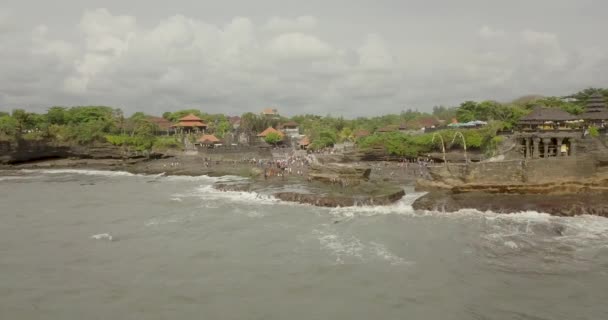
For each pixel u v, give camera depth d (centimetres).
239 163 10025
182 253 3250
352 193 5250
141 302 2405
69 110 15525
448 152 9300
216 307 2330
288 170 8038
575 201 4247
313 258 3078
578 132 5381
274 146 15038
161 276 2786
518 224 3831
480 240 3406
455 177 5194
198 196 5869
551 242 3309
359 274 2758
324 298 2419
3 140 10606
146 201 5509
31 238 3719
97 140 11875
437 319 2141
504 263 2891
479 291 2459
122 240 3628
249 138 15062
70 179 8350
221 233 3806
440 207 4481
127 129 14050
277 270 2856
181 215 4588
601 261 2880
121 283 2680
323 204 4959
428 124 14062
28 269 2942
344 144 13425
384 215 4403
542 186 4644
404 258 3041
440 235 3578
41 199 5778
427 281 2622
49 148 11112
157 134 15400
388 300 2373
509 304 2286
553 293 2408
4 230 4006
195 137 14525
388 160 10162
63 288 2612
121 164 10812
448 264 2895
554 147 5678
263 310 2284
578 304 2266
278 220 4281
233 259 3095
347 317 2184
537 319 2117
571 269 2753
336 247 3328
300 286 2591
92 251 3328
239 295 2480
